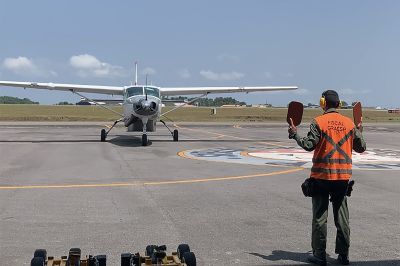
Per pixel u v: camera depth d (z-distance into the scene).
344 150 5.05
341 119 5.16
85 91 24.89
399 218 7.08
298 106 5.11
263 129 37.31
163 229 6.34
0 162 14.08
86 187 9.64
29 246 5.52
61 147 19.31
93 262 3.91
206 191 9.29
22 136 26.45
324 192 5.03
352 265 4.96
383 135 30.89
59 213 7.23
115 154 16.61
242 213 7.34
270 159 15.59
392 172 12.55
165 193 9.02
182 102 24.02
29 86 23.50
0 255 5.18
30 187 9.60
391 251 5.44
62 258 4.11
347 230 5.03
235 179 10.96
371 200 8.52
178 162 14.35
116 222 6.70
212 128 38.75
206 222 6.75
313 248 5.07
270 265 4.95
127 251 5.33
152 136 27.27
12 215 7.09
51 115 70.56
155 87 21.47
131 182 10.36
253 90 26.80
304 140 5.02
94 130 33.38
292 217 7.11
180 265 3.84
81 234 6.05
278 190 9.47
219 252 5.36
